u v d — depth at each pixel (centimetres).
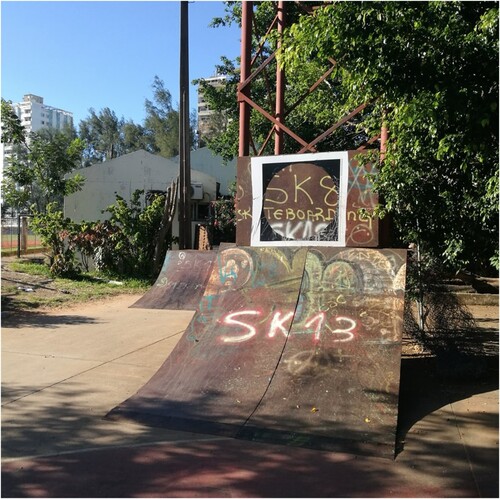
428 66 487
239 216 724
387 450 400
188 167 1513
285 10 882
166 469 378
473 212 576
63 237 1568
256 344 552
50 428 454
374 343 519
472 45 473
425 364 644
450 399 522
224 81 2092
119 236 1616
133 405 490
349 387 477
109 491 347
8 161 2020
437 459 392
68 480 362
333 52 514
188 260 1019
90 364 661
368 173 655
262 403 473
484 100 469
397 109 506
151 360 682
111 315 1038
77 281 1498
